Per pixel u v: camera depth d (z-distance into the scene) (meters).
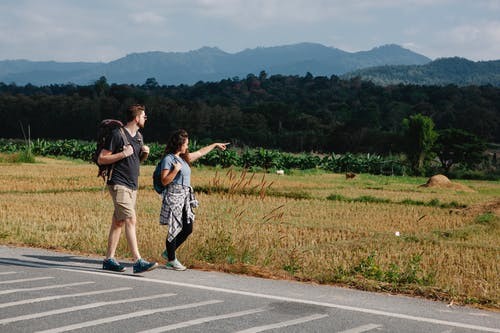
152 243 10.30
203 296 6.63
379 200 26.12
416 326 5.62
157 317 5.73
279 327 5.47
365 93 181.88
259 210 19.81
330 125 121.75
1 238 11.09
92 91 153.75
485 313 6.29
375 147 91.88
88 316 5.72
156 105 130.50
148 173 40.03
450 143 69.44
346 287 7.52
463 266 10.94
